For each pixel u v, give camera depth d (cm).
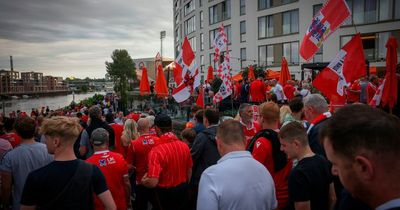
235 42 3478
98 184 279
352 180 119
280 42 3061
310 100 383
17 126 402
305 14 2853
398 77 732
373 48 2542
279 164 344
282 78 1306
